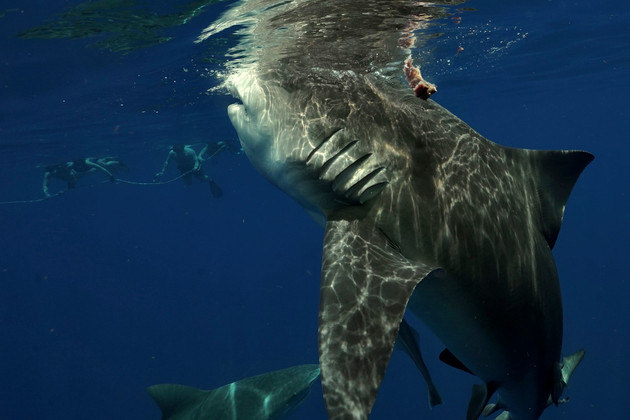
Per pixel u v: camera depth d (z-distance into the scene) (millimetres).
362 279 2734
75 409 47344
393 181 3338
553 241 4004
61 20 8094
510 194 3680
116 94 14141
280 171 3965
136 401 46031
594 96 39750
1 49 9227
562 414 31328
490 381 3861
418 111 3719
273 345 45500
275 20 7793
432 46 11961
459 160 3551
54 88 12648
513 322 3592
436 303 3414
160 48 9906
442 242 3281
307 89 3926
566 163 3854
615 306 42438
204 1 7371
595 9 14094
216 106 17922
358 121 3592
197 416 7629
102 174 42250
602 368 34500
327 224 3301
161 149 29875
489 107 36938
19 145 21000
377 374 2369
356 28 7895
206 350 48156
